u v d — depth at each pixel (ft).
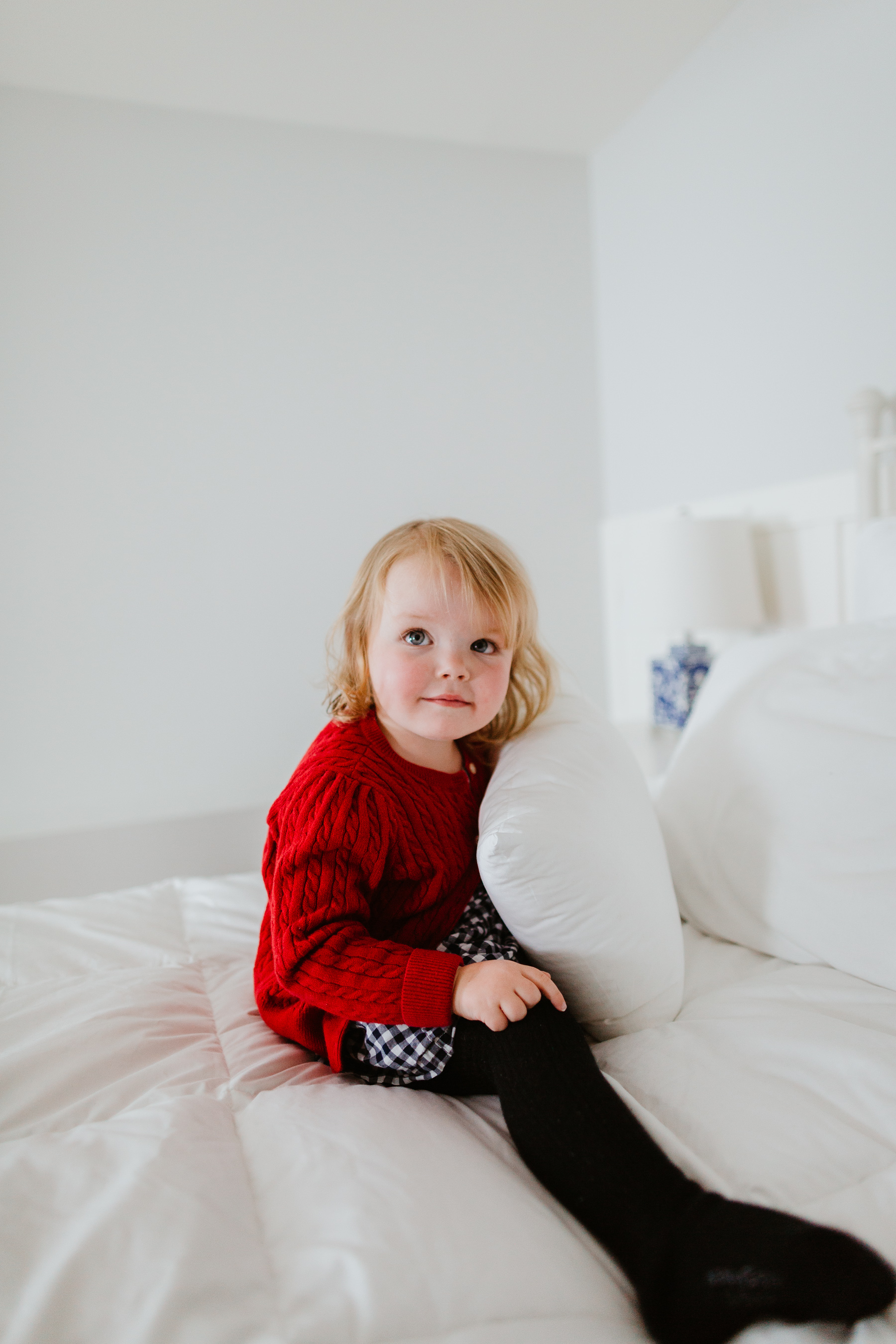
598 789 2.77
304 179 7.88
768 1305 1.60
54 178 7.22
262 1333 1.55
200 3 6.11
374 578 2.95
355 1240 1.73
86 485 7.45
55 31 6.39
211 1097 2.40
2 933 3.56
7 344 7.19
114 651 7.60
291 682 8.11
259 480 7.91
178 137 7.51
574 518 8.89
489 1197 1.90
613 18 6.52
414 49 6.79
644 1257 1.77
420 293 8.28
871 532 4.28
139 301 7.50
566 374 8.78
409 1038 2.47
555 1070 2.17
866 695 3.18
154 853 6.89
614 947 2.56
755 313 6.54
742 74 6.43
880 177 5.33
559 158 8.63
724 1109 2.20
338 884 2.58
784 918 2.95
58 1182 1.91
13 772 7.38
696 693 6.51
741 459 6.85
